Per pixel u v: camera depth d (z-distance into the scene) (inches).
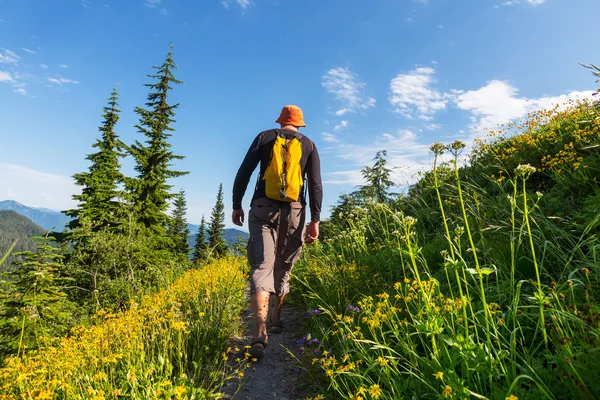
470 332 88.0
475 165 265.3
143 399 88.4
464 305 73.6
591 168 155.6
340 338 114.3
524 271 113.9
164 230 935.7
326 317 139.3
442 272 134.8
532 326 87.6
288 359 128.6
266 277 129.6
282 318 179.3
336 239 268.8
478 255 133.0
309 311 143.8
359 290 149.2
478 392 69.4
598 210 118.9
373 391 70.2
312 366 112.0
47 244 415.8
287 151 134.2
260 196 134.7
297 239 140.6
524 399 62.4
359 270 164.4
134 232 697.0
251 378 114.6
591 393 56.5
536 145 223.8
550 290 83.9
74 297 460.8
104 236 524.1
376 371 88.5
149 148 962.1
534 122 301.4
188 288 210.7
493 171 229.8
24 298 354.0
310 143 142.5
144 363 105.1
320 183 142.6
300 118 146.8
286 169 131.8
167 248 913.5
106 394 90.1
